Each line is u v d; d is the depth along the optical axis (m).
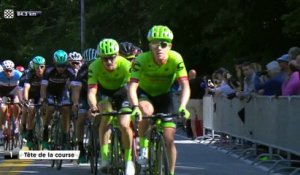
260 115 12.18
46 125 12.27
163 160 7.66
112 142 9.31
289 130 10.53
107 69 9.17
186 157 13.02
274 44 24.70
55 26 47.09
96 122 10.05
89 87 9.31
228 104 14.52
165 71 8.28
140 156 8.45
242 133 13.45
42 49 46.22
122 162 8.99
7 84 14.97
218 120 15.65
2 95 15.08
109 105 9.35
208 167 11.43
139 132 8.48
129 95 8.12
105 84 9.58
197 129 17.73
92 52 10.96
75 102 10.91
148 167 8.30
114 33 41.94
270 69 12.68
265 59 24.17
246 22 24.47
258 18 24.33
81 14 41.38
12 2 54.09
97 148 10.20
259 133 12.28
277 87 12.45
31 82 13.81
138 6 40.69
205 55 30.41
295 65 11.38
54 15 51.97
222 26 25.05
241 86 14.92
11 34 59.50
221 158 12.84
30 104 13.27
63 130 11.53
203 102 17.52
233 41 25.41
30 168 11.35
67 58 12.18
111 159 9.34
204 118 17.33
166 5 28.55
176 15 28.55
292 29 20.00
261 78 13.71
